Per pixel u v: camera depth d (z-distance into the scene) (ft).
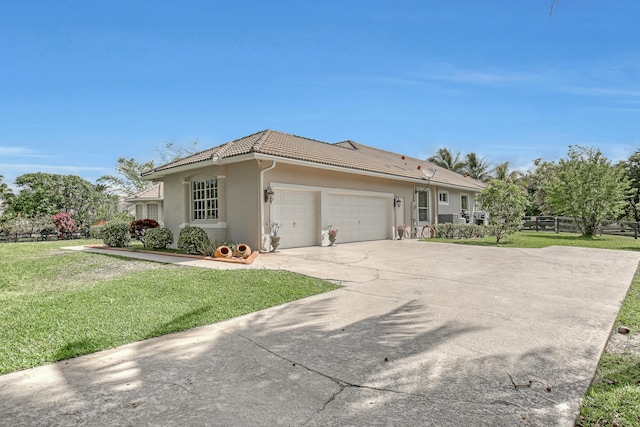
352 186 50.37
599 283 23.88
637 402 9.22
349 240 50.72
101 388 10.05
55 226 70.54
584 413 8.75
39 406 9.08
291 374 10.89
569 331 14.40
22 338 13.94
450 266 30.68
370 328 15.02
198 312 17.44
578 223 69.15
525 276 26.32
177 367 11.43
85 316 16.80
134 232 47.24
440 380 10.42
